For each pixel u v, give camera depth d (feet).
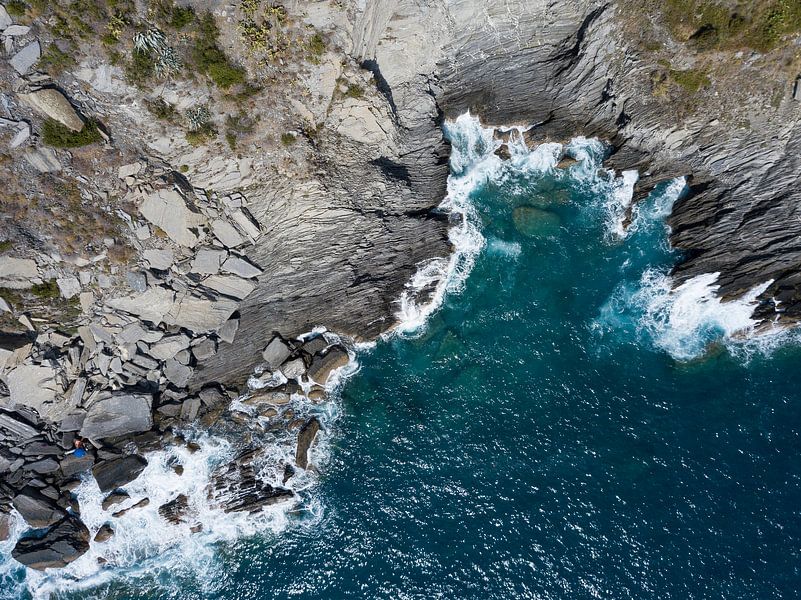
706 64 124.98
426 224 136.67
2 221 117.60
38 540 119.75
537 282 135.03
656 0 124.67
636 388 126.62
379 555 119.34
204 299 129.90
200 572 122.62
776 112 123.95
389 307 133.28
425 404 129.59
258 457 126.11
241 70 124.06
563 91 138.62
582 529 116.37
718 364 127.54
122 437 126.72
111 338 127.13
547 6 134.82
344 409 130.72
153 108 122.52
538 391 127.95
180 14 117.91
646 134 133.28
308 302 134.10
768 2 116.26
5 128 114.21
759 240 126.62
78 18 112.78
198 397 128.57
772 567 110.32
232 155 129.18
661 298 130.93
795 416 122.62
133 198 125.39
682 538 114.01
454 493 122.31
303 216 133.59
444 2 131.75
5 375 121.90
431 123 142.51
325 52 126.72
